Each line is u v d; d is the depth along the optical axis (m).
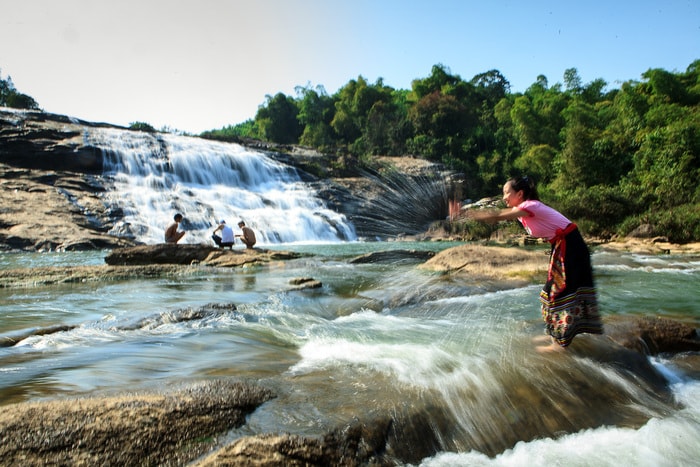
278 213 24.86
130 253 10.49
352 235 25.41
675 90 43.12
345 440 2.26
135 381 2.82
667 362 3.85
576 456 2.48
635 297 6.30
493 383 2.99
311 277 7.70
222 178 28.28
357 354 3.51
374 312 5.30
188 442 2.09
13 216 18.23
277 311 5.16
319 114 67.19
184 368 3.14
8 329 4.16
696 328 4.65
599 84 62.16
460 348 3.65
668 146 26.52
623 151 32.56
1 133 23.27
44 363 3.20
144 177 24.78
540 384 3.04
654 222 20.09
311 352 3.62
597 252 14.29
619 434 2.72
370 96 62.31
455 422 2.61
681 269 9.65
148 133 29.22
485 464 2.39
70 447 1.92
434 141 46.56
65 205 20.23
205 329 4.32
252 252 11.34
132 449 1.97
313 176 32.22
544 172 39.59
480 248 8.66
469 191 38.69
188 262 10.67
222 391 2.54
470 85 66.44
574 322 3.50
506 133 51.50
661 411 3.04
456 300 5.85
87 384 2.74
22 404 2.16
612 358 3.50
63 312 5.07
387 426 2.43
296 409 2.50
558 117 51.00
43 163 23.08
